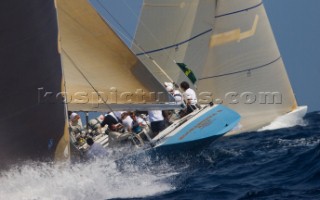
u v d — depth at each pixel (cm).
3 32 4384
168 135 5734
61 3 5872
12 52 4412
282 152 6056
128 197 4691
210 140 5834
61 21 5872
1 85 4400
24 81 4456
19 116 4456
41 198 4512
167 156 5631
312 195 4428
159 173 5416
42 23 4506
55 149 4581
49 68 4541
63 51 5875
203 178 5222
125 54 5919
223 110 6112
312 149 5488
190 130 5806
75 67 5841
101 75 5934
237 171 5391
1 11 4369
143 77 5938
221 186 4916
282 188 4672
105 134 5953
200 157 5953
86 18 5897
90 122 6075
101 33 5903
